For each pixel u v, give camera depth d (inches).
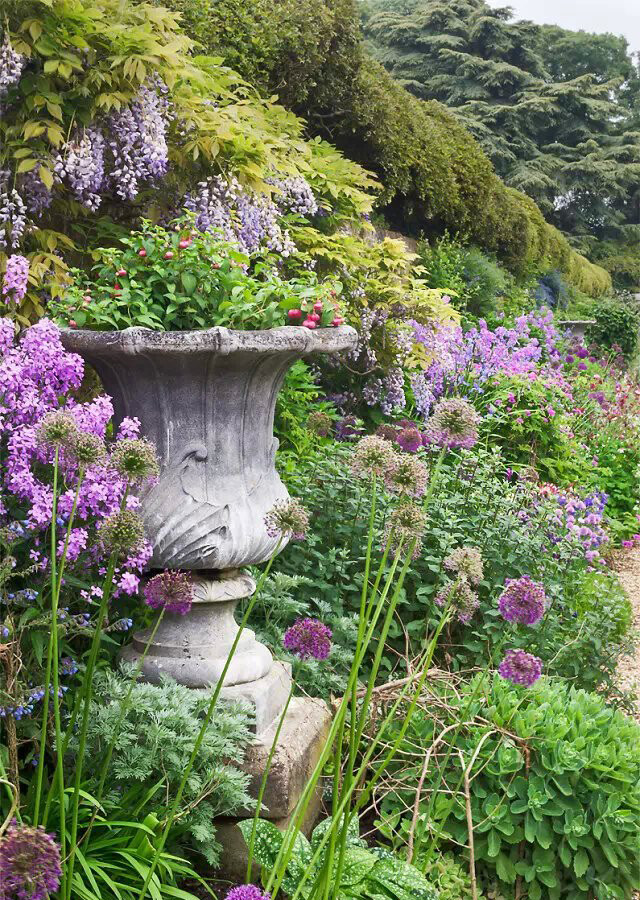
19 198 142.9
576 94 1254.3
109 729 98.4
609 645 164.7
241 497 119.6
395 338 250.1
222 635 121.3
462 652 158.9
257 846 95.9
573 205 1286.9
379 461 78.5
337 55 315.9
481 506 188.2
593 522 196.9
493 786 115.7
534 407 318.3
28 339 102.9
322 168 248.7
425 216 436.8
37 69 146.3
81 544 97.8
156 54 150.3
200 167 173.0
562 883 114.9
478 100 1210.0
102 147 152.3
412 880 91.7
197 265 128.1
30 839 52.2
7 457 100.3
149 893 88.9
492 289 458.6
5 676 91.6
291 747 112.1
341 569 154.4
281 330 116.8
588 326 649.6
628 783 113.8
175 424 118.0
